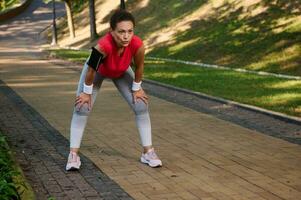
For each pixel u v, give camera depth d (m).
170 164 6.01
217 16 24.72
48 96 11.84
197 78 14.83
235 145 7.02
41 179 5.42
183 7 28.89
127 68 5.66
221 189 5.09
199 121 8.83
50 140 7.29
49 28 44.03
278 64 16.67
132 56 5.54
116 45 5.35
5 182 4.49
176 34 25.36
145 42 26.19
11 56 26.56
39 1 59.00
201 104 10.74
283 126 8.40
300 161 6.18
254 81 13.89
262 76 15.06
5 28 46.22
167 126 8.37
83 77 5.71
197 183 5.28
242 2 24.08
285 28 19.55
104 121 8.74
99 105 10.45
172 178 5.45
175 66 18.67
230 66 18.19
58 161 6.14
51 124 8.47
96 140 7.28
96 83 5.78
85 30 37.12
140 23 30.08
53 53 26.91
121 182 5.31
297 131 8.00
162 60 21.19
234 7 24.27
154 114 9.50
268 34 19.61
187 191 5.02
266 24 20.67
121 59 5.48
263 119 9.02
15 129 8.06
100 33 34.25
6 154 5.70
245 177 5.49
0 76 16.42
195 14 26.67
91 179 5.42
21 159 6.23
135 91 5.84
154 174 5.60
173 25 27.03
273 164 6.03
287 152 6.62
